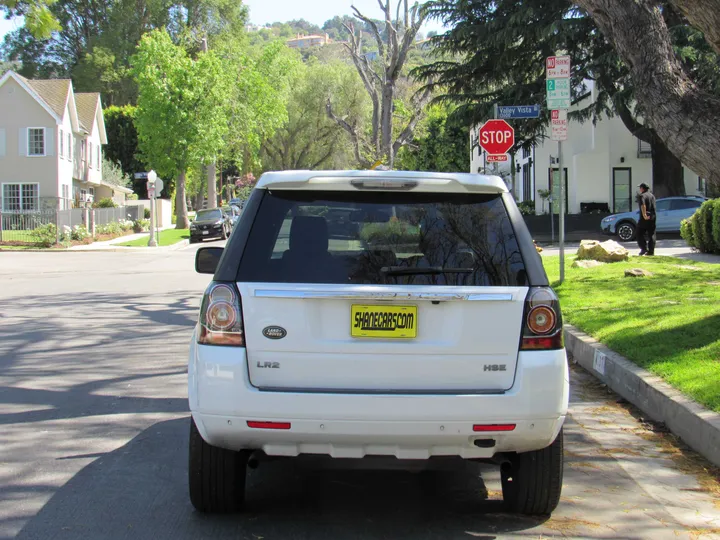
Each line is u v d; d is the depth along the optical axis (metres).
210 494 4.34
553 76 12.48
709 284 12.48
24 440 5.97
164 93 48.19
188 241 41.75
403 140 25.88
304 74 63.78
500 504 4.73
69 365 8.84
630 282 13.18
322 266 3.98
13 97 47.75
